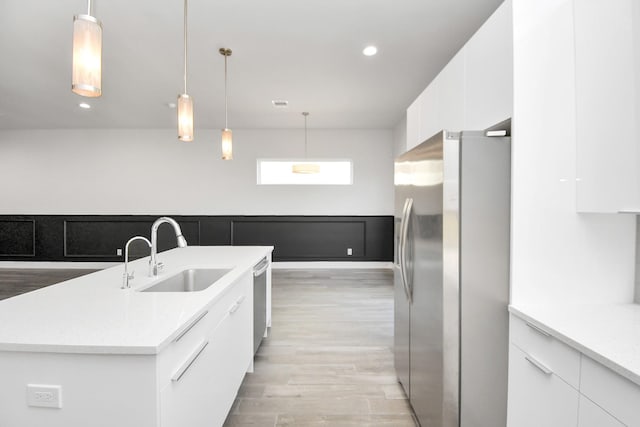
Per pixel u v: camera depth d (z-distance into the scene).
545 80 1.31
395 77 3.67
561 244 1.34
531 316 1.21
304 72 3.54
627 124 1.10
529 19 1.30
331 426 1.78
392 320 3.44
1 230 6.07
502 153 1.38
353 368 2.42
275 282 5.12
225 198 6.18
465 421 1.41
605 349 0.92
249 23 2.60
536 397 1.19
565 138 1.32
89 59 1.18
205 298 1.37
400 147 5.58
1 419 0.97
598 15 1.19
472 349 1.40
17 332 1.01
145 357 0.94
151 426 0.95
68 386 0.95
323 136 6.19
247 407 1.94
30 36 2.80
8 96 4.33
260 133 6.18
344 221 6.20
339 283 5.05
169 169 6.14
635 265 1.37
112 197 6.13
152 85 3.93
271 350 2.71
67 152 6.09
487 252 1.39
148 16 2.51
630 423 0.82
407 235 1.85
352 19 2.55
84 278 1.74
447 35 2.79
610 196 1.17
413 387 1.82
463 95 1.70
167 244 6.14
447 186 1.38
